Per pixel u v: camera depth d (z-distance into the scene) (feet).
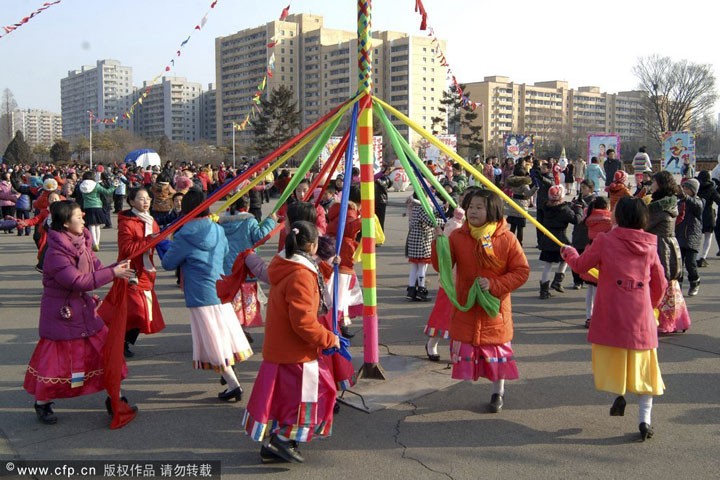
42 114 492.95
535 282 34.17
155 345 22.82
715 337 23.09
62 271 15.17
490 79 334.85
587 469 13.23
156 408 16.93
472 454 13.99
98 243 49.03
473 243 16.19
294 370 13.21
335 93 233.14
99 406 17.22
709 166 109.09
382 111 18.45
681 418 15.85
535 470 13.21
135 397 17.74
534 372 19.45
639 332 14.37
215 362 16.76
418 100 232.73
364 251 17.79
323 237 15.70
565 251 16.51
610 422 15.71
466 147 147.13
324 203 34.88
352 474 13.12
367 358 18.30
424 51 233.35
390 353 21.40
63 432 15.42
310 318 12.73
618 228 15.03
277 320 13.17
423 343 22.62
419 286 29.50
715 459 13.62
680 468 13.23
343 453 14.12
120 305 15.93
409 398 17.34
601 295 14.85
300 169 19.60
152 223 20.34
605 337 14.62
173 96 299.38
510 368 16.12
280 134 147.23
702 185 37.06
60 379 15.55
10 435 15.24
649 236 14.89
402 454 14.03
